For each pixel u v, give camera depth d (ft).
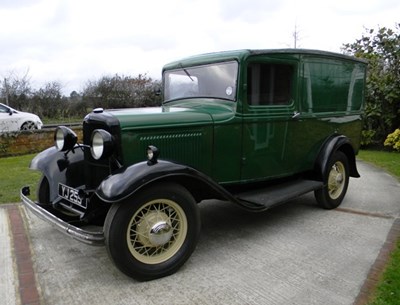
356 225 14.34
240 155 13.20
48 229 14.07
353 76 17.53
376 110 32.19
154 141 11.42
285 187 14.74
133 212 9.81
